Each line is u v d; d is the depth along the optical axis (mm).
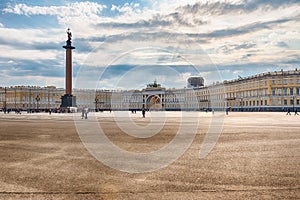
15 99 92688
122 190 5574
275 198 5074
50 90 98812
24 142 12406
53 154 9391
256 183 5980
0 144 11812
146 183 6047
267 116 43000
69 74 60375
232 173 6812
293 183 5973
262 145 11289
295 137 13914
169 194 5320
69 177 6539
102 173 6891
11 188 5734
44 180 6285
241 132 16516
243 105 83062
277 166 7520
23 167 7539
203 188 5668
